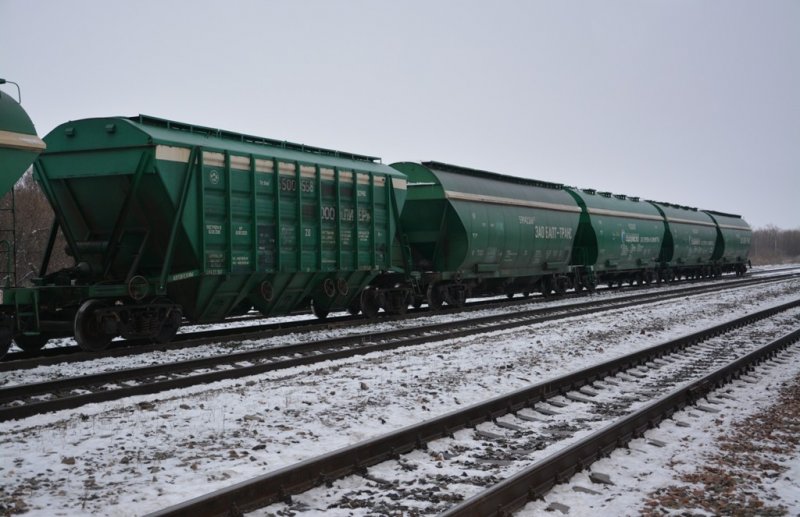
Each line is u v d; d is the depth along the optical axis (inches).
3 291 518.0
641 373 510.9
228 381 450.9
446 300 960.3
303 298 772.6
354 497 253.0
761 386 473.4
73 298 559.5
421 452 304.7
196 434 327.0
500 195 1061.8
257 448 306.8
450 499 249.8
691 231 1899.6
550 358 562.6
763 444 328.8
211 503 223.0
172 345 585.3
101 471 274.4
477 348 600.4
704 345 656.4
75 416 360.8
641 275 1694.1
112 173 576.7
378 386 438.6
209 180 617.0
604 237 1398.9
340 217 764.6
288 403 387.2
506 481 240.5
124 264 618.5
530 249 1122.0
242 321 885.2
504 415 373.4
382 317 837.8
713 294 1326.3
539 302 1136.2
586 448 290.2
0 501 239.6
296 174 708.7
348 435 331.9
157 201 584.4
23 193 1159.0
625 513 239.0
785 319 888.3
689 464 295.4
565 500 251.8
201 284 622.2
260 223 670.5
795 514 242.4
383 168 853.8
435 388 438.3
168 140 578.6
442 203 937.5
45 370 480.4
